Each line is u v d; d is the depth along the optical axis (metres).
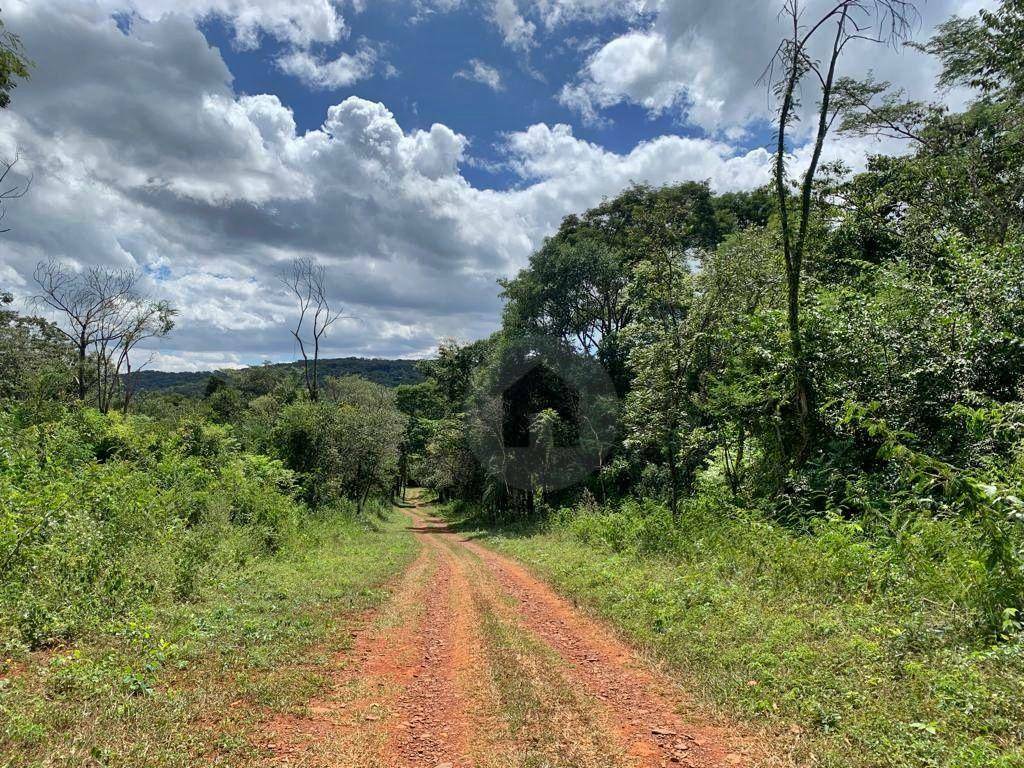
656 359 15.25
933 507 8.25
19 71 13.45
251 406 49.88
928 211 18.47
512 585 11.26
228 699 4.96
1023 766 3.41
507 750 4.33
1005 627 4.88
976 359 10.67
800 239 12.68
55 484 9.83
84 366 35.25
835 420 11.78
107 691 4.75
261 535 14.56
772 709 4.65
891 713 4.29
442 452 40.91
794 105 12.19
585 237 36.31
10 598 6.33
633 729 4.63
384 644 7.09
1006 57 17.52
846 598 6.88
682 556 10.71
